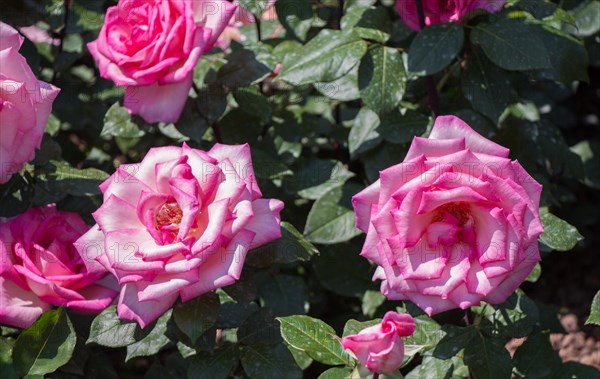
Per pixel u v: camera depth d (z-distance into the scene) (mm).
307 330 882
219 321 966
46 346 893
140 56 932
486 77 1015
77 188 966
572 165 1196
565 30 1179
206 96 996
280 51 1070
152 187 873
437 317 999
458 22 992
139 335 906
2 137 888
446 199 827
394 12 1172
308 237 1032
